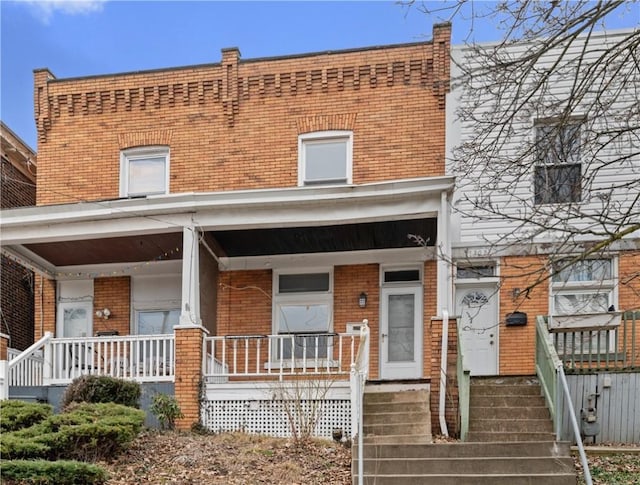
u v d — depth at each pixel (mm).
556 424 10336
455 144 14039
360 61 14750
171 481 9031
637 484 8906
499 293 13430
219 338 12602
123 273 15281
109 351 14758
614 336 12539
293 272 14672
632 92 11305
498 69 7617
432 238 13773
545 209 11219
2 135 16891
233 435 11586
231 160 14969
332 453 10539
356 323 14195
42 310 15492
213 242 14055
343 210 12523
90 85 15688
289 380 12617
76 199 15398
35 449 9125
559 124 7672
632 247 12914
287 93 14984
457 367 11211
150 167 15422
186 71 15352
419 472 9273
